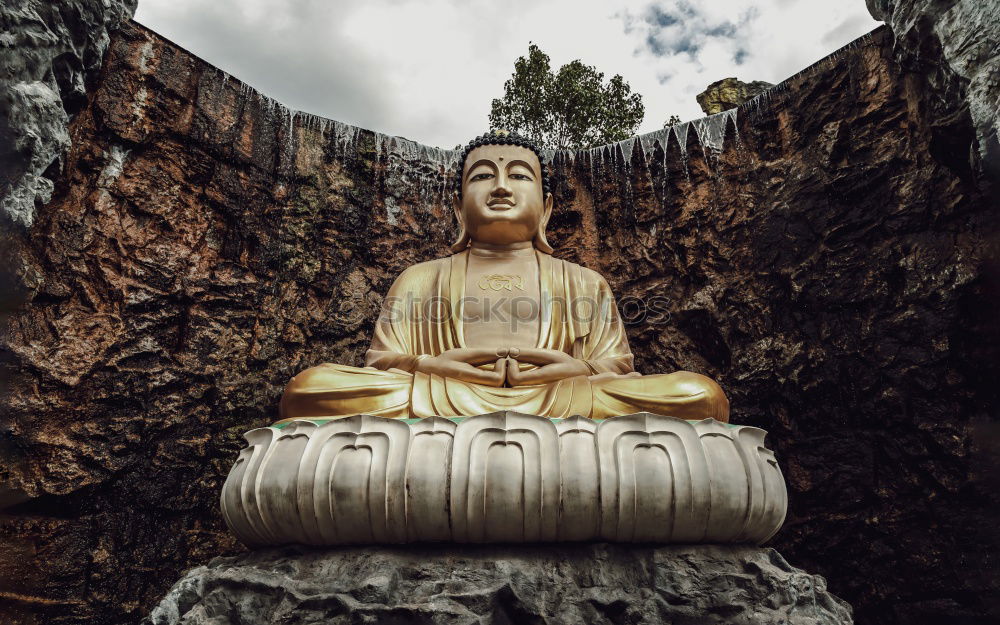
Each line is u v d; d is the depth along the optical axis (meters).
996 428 7.73
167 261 8.94
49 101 7.61
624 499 4.23
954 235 8.27
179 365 8.78
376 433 4.45
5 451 7.42
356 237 10.70
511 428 4.41
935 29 7.73
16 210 7.44
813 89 9.79
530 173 7.36
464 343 6.41
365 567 4.22
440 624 3.84
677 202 10.75
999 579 7.48
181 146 9.32
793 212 9.70
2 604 7.17
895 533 8.31
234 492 4.60
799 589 4.27
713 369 10.18
